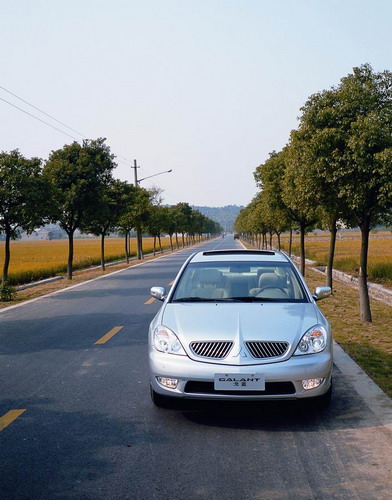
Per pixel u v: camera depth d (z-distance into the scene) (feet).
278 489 10.78
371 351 23.18
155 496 10.57
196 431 14.19
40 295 51.47
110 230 92.07
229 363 14.23
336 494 10.52
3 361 23.15
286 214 61.98
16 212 49.60
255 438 13.60
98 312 37.91
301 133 30.37
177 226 230.27
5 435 14.14
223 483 11.09
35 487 11.03
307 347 14.65
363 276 31.94
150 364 15.30
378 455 12.34
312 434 13.76
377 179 27.09
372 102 28.68
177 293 18.34
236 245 248.52
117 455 12.65
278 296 17.71
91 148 70.44
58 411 16.08
